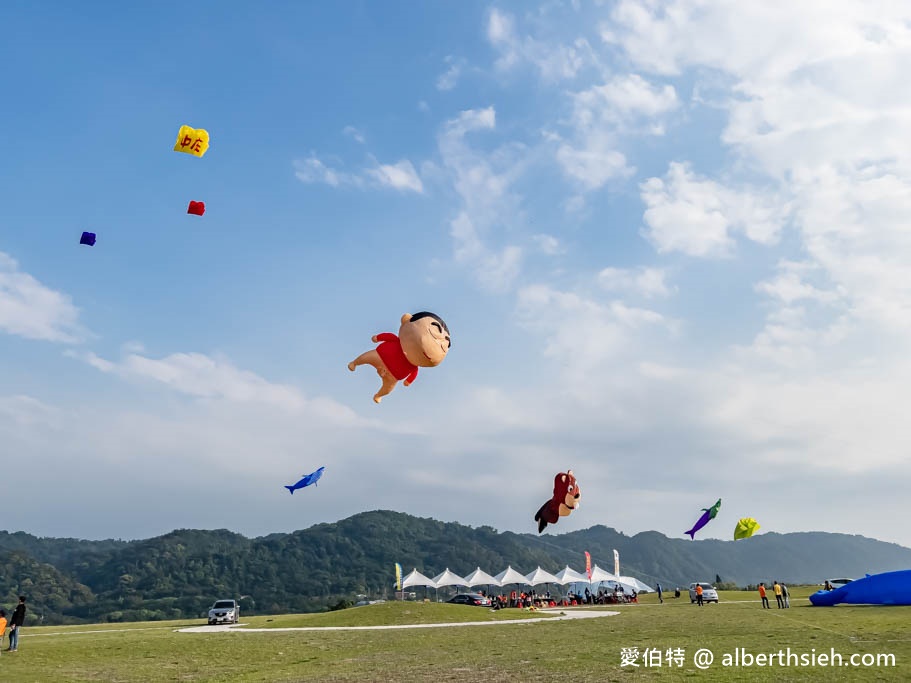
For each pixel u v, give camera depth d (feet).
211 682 60.13
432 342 41.34
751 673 52.85
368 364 42.32
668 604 181.88
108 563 556.92
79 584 494.18
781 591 130.93
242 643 92.68
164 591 503.61
